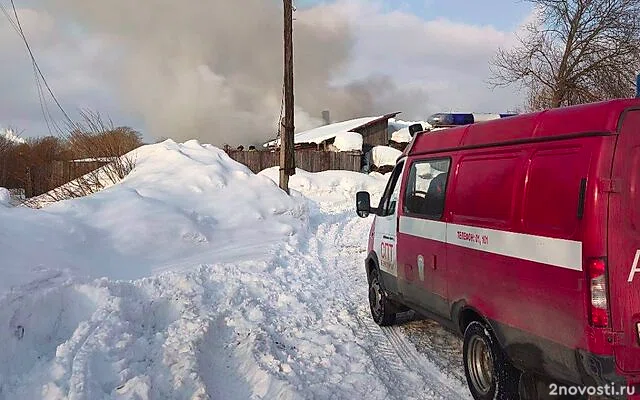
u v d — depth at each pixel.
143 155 16.08
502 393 4.54
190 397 4.78
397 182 7.03
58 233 8.30
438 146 5.88
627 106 3.60
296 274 10.09
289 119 15.84
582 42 23.36
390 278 6.94
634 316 3.53
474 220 4.89
